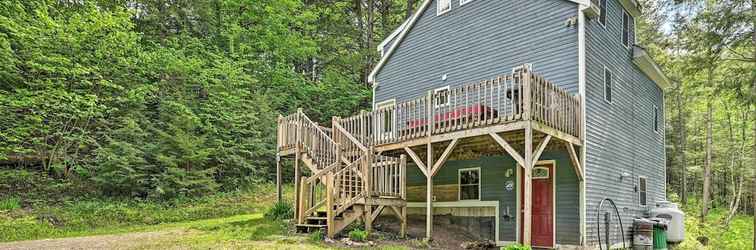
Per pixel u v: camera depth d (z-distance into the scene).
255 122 19.47
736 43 13.78
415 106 10.56
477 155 12.08
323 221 10.16
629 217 12.09
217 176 17.25
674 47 15.16
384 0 27.17
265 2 24.22
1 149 12.95
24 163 14.05
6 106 13.17
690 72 14.63
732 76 13.98
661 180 15.27
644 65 13.90
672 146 27.56
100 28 15.57
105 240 9.09
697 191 31.02
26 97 13.25
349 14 27.98
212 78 19.11
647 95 14.69
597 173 10.55
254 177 18.28
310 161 11.74
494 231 11.39
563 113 9.48
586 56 10.44
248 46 22.61
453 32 13.16
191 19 23.17
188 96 18.20
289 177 19.84
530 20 11.42
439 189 12.83
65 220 11.79
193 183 15.37
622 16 13.12
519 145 10.41
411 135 10.47
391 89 14.70
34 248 8.13
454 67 12.91
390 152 11.73
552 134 8.95
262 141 19.12
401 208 10.66
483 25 12.44
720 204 30.61
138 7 21.67
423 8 14.08
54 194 13.23
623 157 12.16
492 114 8.95
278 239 9.26
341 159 10.94
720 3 13.64
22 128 13.15
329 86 23.42
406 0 26.62
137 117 16.22
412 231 11.20
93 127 15.38
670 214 12.99
